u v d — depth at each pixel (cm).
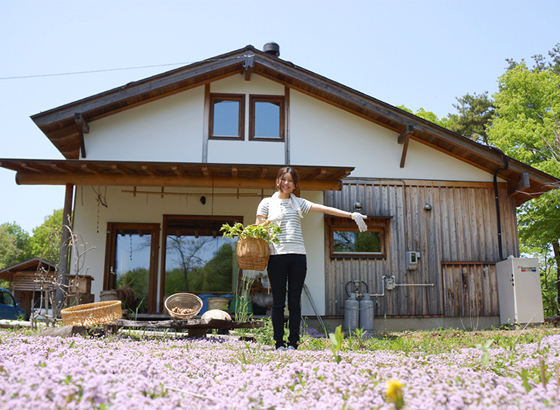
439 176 1062
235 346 445
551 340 434
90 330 492
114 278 990
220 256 1012
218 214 1021
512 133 1822
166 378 233
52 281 671
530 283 959
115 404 166
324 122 1062
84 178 889
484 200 1062
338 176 891
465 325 1008
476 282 1026
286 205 436
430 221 1042
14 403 157
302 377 238
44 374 197
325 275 996
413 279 1015
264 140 1045
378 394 205
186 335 569
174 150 1020
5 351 280
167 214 1013
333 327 977
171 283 995
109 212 1002
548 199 1551
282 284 421
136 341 470
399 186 1051
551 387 215
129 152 1009
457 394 190
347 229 1027
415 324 1001
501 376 262
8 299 1558
